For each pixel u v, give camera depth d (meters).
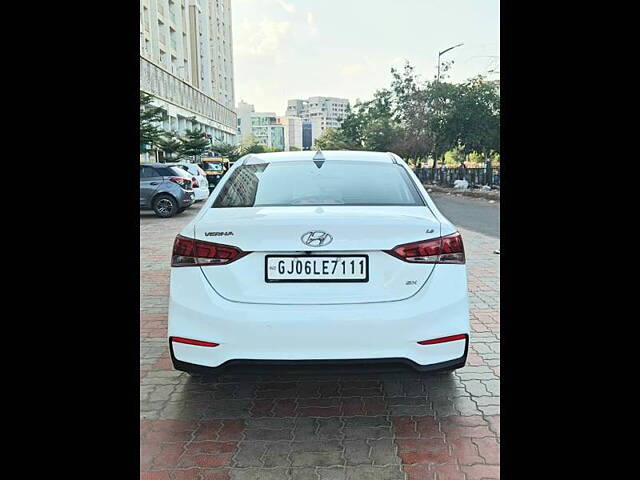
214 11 69.06
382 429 2.80
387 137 38.41
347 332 2.58
